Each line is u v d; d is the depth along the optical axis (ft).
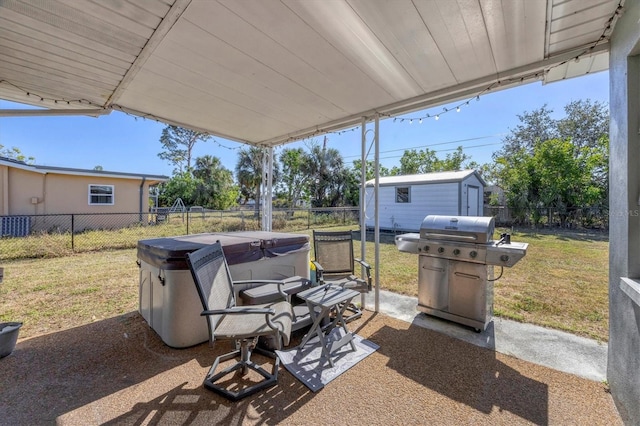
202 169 67.62
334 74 8.20
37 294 12.85
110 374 7.04
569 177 33.96
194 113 11.38
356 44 6.69
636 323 4.95
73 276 15.74
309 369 7.25
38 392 6.33
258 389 6.37
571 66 7.86
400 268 17.97
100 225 33.53
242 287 9.29
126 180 35.55
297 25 5.93
